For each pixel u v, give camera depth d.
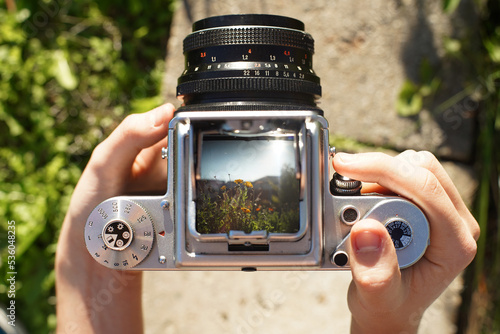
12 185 0.69
